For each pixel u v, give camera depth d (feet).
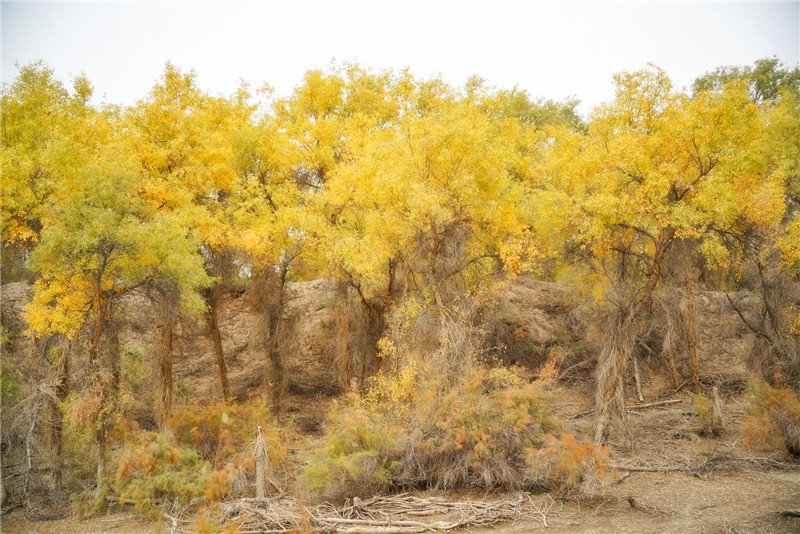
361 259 48.65
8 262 45.11
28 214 41.70
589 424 48.52
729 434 49.03
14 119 46.55
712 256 51.83
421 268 51.19
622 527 30.71
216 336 58.75
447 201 47.42
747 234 51.96
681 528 29.84
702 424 49.11
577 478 36.32
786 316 53.93
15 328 45.98
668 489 36.78
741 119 43.06
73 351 42.42
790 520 29.86
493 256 53.78
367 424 40.29
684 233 40.73
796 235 47.06
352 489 38.09
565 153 52.37
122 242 38.83
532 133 76.95
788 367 52.75
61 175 41.65
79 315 39.40
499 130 73.26
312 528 31.40
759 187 48.96
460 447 38.17
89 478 40.42
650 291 45.09
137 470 37.47
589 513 33.37
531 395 39.86
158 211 48.29
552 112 101.71
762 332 56.29
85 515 36.09
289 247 56.95
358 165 51.93
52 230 37.06
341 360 59.31
